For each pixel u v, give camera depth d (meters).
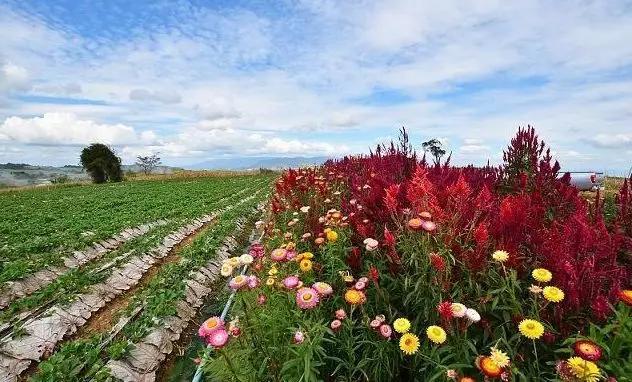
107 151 57.44
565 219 4.07
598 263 2.84
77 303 7.29
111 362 5.20
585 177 7.07
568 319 2.52
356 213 4.55
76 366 5.21
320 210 6.66
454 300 2.89
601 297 2.36
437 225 3.15
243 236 13.73
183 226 14.62
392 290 3.41
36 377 4.94
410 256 3.34
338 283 3.78
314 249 4.86
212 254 10.19
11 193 39.03
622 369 2.02
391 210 3.74
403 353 2.94
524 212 3.06
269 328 3.23
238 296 3.25
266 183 39.81
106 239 12.39
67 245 11.15
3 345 5.68
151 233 13.12
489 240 3.17
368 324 3.04
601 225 3.03
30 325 6.25
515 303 2.57
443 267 2.77
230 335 3.23
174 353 6.05
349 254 3.90
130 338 5.75
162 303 6.84
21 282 8.21
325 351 3.21
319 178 9.04
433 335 2.41
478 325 2.79
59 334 6.38
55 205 23.58
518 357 2.54
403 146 7.14
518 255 2.97
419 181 3.85
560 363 2.00
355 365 3.14
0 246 11.48
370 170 7.42
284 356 3.06
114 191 35.34
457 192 3.53
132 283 8.98
